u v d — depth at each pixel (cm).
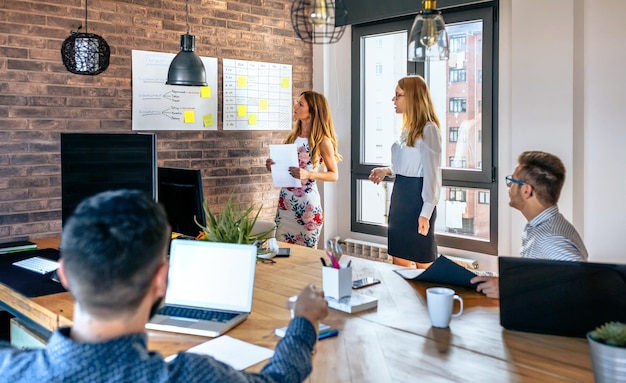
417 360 151
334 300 198
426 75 454
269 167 411
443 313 176
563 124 355
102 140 248
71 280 91
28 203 351
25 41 345
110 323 92
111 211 93
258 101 475
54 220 362
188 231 276
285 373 110
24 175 348
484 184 419
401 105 364
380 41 487
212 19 439
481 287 212
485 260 425
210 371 96
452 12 428
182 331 174
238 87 459
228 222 259
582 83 355
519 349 158
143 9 398
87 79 373
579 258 201
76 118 369
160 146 414
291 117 502
